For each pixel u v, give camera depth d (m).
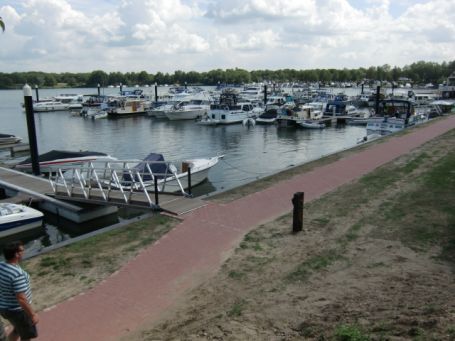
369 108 72.88
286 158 32.75
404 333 4.64
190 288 7.32
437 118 38.22
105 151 36.75
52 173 24.34
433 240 8.52
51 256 9.02
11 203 16.34
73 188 16.58
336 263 7.77
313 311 5.90
